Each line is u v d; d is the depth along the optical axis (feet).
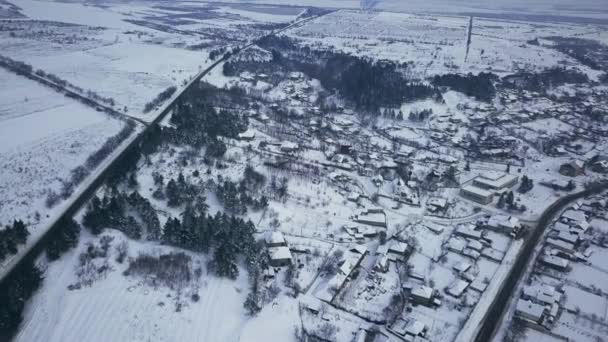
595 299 303.68
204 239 325.83
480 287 309.63
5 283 276.62
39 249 313.12
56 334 241.76
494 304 297.33
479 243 357.82
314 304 283.79
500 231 381.40
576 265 342.23
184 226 329.72
